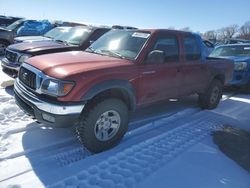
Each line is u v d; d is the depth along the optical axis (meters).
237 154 4.13
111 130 3.96
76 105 3.48
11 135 4.19
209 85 6.24
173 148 4.17
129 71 4.09
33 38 9.36
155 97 4.71
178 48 5.15
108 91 3.92
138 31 4.85
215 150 4.21
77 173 3.31
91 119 3.65
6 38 13.41
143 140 4.39
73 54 4.45
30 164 3.45
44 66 3.76
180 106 6.59
